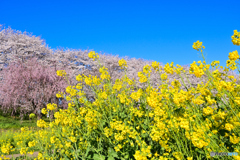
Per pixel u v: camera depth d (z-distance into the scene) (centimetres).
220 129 254
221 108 309
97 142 326
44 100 1544
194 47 278
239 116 236
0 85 1644
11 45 2075
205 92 288
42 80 1570
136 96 317
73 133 369
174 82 321
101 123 332
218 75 301
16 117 1770
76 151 317
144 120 357
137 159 208
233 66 292
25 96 1509
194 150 254
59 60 2252
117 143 299
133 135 275
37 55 2205
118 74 2136
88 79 412
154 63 367
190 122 241
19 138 694
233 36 258
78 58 2316
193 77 1716
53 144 387
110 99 441
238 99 245
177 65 318
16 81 1491
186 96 257
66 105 1564
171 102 271
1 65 1956
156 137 256
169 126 256
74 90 418
